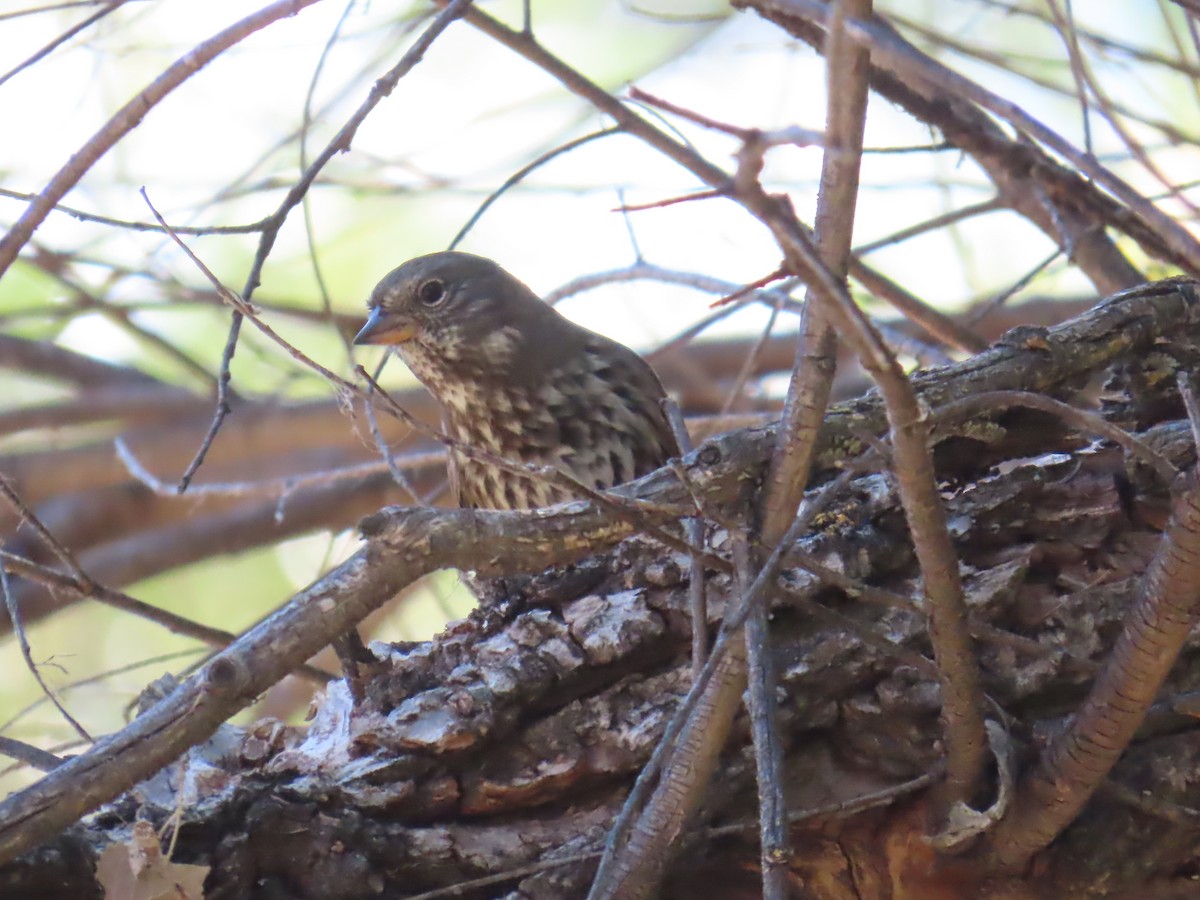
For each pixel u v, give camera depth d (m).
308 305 12.07
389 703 6.35
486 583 6.61
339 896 5.98
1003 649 6.17
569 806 6.33
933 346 10.86
